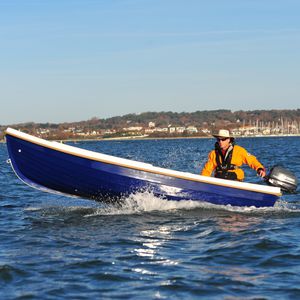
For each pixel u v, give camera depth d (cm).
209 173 1020
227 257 666
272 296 523
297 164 2534
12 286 560
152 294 532
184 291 541
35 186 1038
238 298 520
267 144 8150
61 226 884
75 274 598
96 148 7650
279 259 655
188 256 673
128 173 976
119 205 1036
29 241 770
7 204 1208
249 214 964
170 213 976
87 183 998
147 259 659
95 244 744
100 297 523
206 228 844
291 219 920
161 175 981
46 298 521
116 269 616
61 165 981
